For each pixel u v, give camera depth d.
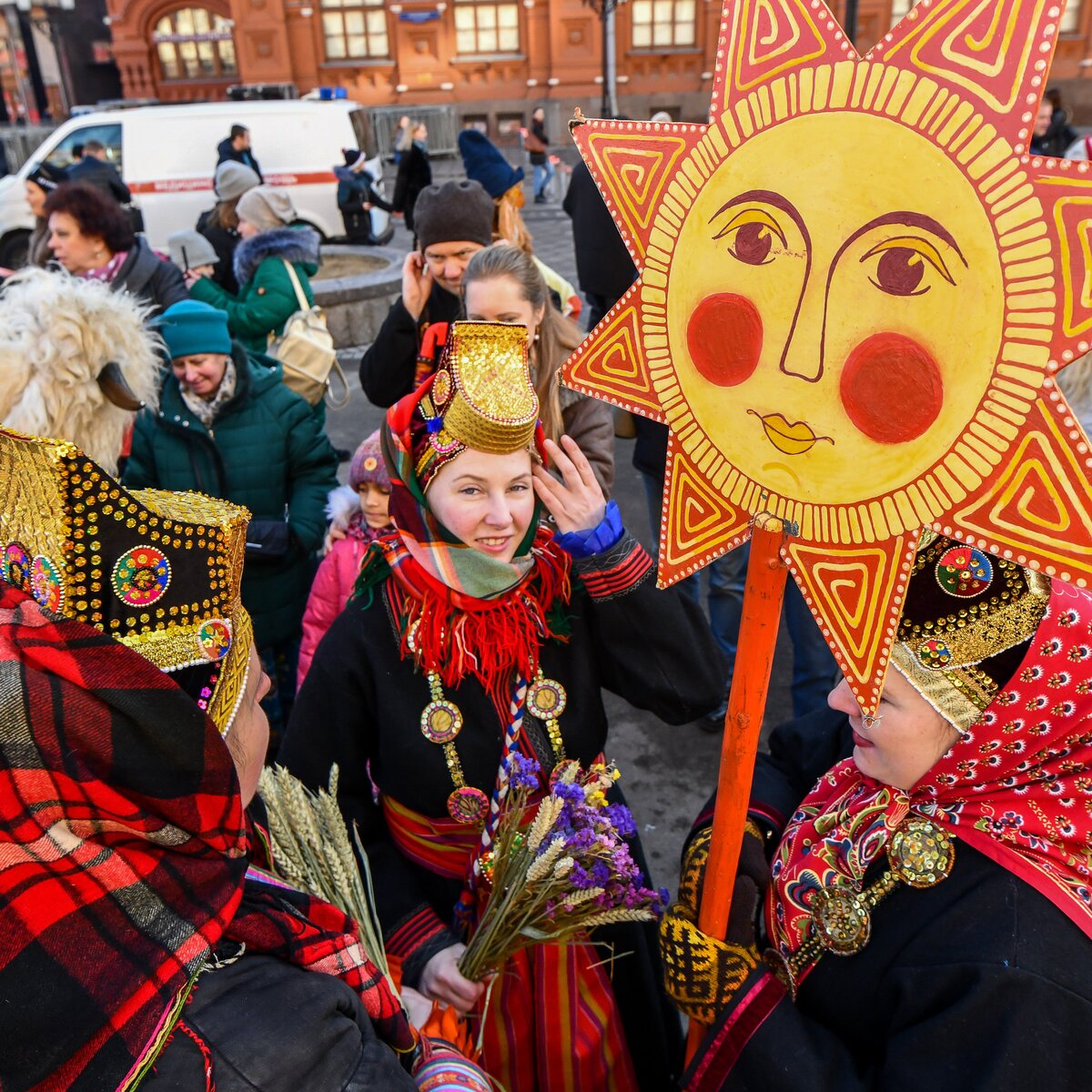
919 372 0.73
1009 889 0.89
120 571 0.68
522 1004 1.27
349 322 7.02
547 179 14.50
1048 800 0.91
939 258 0.70
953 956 0.87
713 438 0.87
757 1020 0.99
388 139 19.50
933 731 0.93
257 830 1.10
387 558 1.25
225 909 0.67
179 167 9.80
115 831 0.63
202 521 0.72
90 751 0.60
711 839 1.08
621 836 1.19
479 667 1.24
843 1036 0.99
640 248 0.87
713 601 2.82
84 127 9.79
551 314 2.08
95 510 0.67
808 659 2.58
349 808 1.33
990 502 0.73
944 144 0.68
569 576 1.30
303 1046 0.70
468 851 1.30
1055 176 0.64
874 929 0.97
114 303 1.57
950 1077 0.83
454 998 1.16
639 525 4.27
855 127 0.72
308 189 10.28
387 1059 0.78
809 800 1.14
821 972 1.01
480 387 1.11
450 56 20.16
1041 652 0.86
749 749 0.97
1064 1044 0.80
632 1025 1.37
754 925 1.13
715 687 1.34
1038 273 0.66
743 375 0.83
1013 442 0.71
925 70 0.68
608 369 0.91
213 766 0.66
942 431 0.73
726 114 0.78
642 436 2.75
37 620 0.62
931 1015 0.87
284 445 2.50
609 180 0.86
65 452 0.65
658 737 2.91
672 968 1.07
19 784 0.58
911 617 0.90
